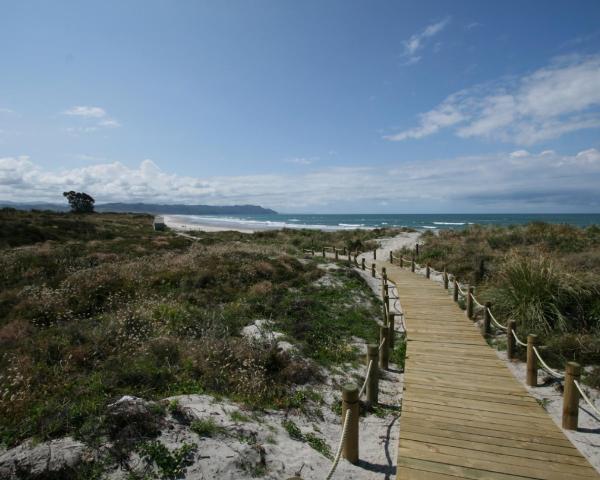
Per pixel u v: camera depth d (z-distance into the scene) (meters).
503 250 17.95
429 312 10.51
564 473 3.88
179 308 8.75
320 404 5.72
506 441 4.45
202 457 3.80
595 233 20.52
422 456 4.18
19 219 28.42
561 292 8.41
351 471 4.19
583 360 6.89
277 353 6.66
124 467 3.59
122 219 57.12
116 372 5.45
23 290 9.73
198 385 5.44
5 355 5.99
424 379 6.27
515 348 7.67
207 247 19.89
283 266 14.21
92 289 9.95
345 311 10.53
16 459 3.52
